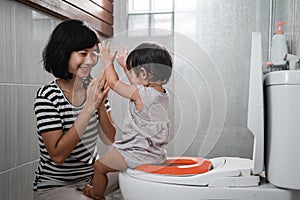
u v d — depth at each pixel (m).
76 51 1.27
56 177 1.37
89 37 1.26
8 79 1.41
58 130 1.29
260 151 1.13
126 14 2.41
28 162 1.57
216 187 1.11
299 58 1.26
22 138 1.52
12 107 1.44
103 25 2.23
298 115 1.06
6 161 1.41
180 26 2.18
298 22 1.40
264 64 1.97
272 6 1.97
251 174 1.17
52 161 1.36
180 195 1.10
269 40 2.00
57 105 1.32
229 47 2.09
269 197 1.10
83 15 1.94
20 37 1.49
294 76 1.05
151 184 1.12
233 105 2.08
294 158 1.06
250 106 1.15
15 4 1.45
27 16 1.53
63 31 1.29
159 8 2.35
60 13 1.70
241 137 2.08
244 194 1.10
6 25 1.39
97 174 1.25
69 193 1.30
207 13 2.13
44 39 1.68
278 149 1.08
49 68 1.36
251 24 2.06
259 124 1.14
